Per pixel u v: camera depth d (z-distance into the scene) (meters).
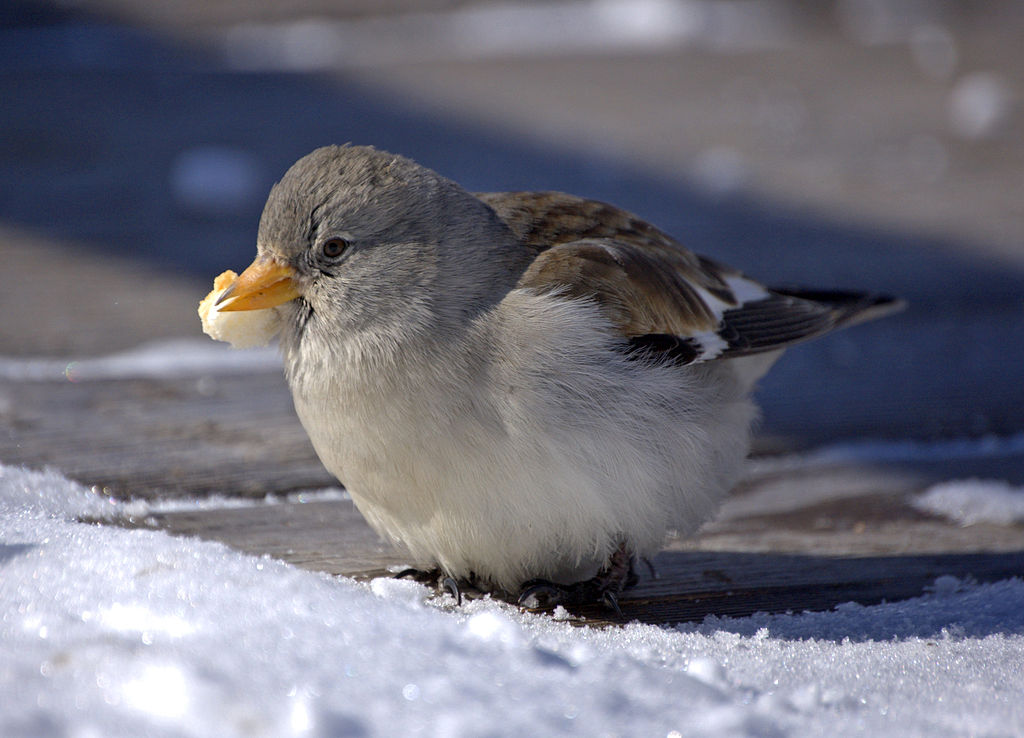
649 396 6.10
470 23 27.45
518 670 3.88
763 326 7.53
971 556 7.04
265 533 6.80
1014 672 4.80
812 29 27.67
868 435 9.47
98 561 4.79
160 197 15.30
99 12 26.62
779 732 3.76
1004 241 14.59
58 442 8.00
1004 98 20.70
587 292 6.34
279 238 6.13
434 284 6.00
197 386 9.61
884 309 8.66
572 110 20.14
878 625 5.77
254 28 26.69
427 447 5.77
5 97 20.55
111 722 3.27
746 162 17.59
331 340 6.01
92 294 11.66
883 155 18.11
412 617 4.36
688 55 24.81
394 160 6.31
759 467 8.87
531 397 5.74
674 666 4.40
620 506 5.89
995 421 9.81
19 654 3.73
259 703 3.43
